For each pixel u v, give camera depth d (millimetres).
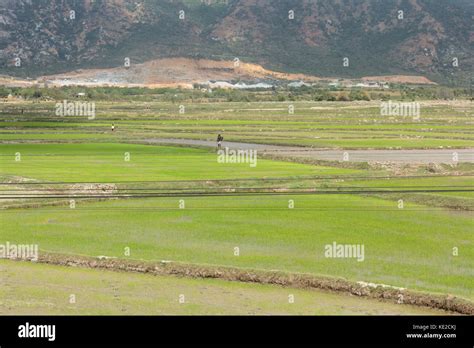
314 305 40031
